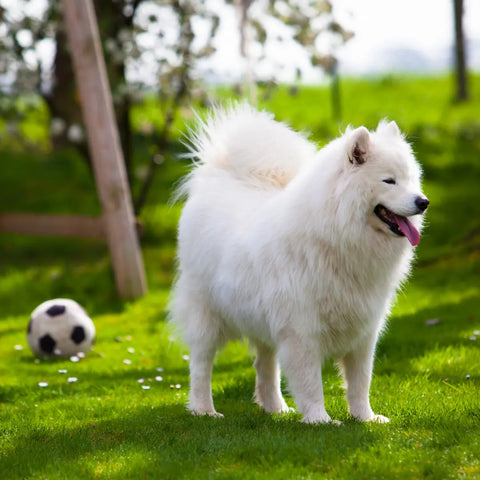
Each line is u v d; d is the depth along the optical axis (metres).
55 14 12.38
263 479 3.88
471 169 17.98
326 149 4.80
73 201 17.06
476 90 26.88
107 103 10.92
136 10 12.77
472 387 5.84
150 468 4.21
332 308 4.75
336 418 5.16
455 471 3.90
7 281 12.41
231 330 5.66
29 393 6.52
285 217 4.80
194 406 5.61
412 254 4.98
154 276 12.49
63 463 4.34
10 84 12.78
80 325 8.15
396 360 7.10
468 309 9.10
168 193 16.41
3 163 19.58
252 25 10.67
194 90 12.65
